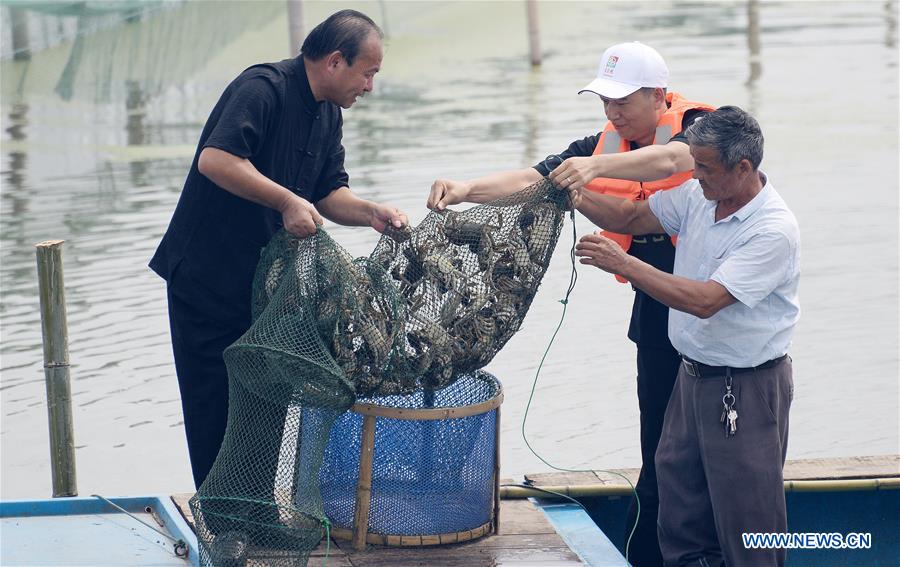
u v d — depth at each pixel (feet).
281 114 33.81
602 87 36.11
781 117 114.83
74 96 128.06
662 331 37.78
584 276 74.64
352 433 35.32
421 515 35.17
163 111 123.03
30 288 72.69
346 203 36.45
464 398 37.52
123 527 38.09
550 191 34.30
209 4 141.90
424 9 171.12
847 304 69.62
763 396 33.22
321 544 35.55
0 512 38.52
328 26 33.71
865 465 43.27
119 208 88.53
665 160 34.65
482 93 130.21
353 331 33.65
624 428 55.77
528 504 39.78
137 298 70.54
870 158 98.89
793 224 32.71
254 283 34.65
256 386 32.96
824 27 169.68
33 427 56.08
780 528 33.81
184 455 53.78
